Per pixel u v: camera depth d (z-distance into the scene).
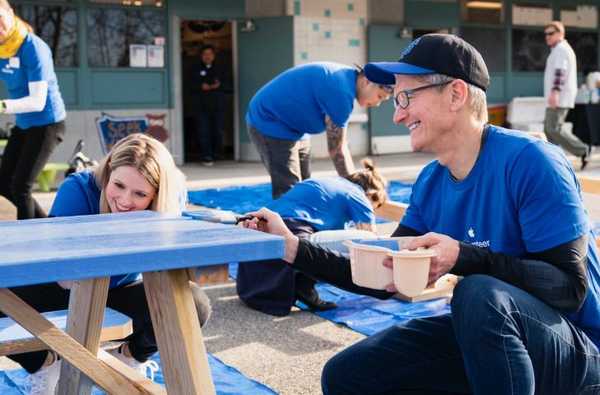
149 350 3.37
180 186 3.16
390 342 2.66
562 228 2.36
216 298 5.58
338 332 4.82
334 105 6.15
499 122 18.59
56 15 14.41
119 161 3.03
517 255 2.48
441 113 2.47
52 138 6.69
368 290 2.61
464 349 2.27
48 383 3.26
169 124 15.40
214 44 17.36
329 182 5.16
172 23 15.25
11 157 6.83
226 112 17.61
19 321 2.19
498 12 18.56
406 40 17.05
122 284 3.38
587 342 2.41
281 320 5.05
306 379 4.04
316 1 16.08
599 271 2.55
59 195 3.34
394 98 2.56
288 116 6.39
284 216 5.01
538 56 19.16
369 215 5.14
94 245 1.85
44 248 1.82
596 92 17.08
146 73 15.15
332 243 4.38
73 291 2.59
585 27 19.83
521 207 2.42
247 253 1.90
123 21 14.90
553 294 2.34
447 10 17.73
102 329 2.88
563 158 2.45
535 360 2.30
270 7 15.89
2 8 6.30
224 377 4.00
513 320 2.24
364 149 17.16
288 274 5.14
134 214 2.63
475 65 2.48
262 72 15.88
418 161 15.53
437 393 2.69
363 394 2.69
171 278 2.08
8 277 1.65
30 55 6.41
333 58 16.30
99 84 14.80
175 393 2.14
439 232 2.69
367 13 16.70
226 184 12.12
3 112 6.30
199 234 2.03
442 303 5.37
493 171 2.48
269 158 6.54
